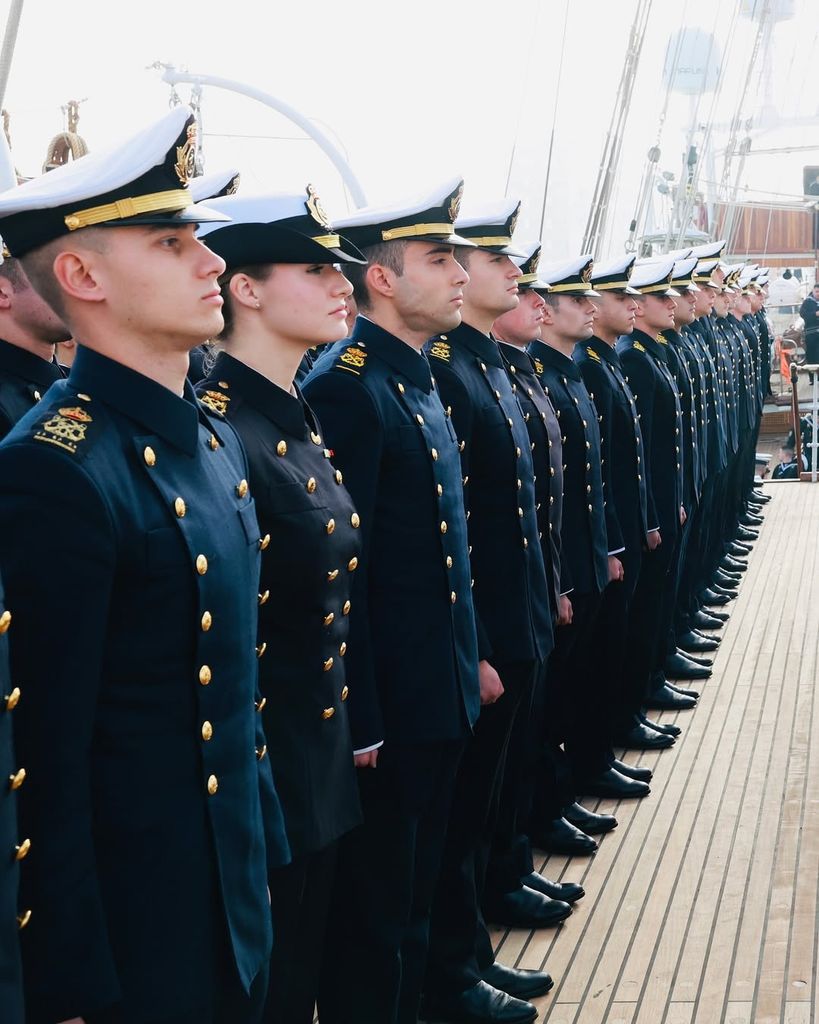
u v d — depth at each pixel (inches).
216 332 75.7
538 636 143.3
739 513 412.8
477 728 137.1
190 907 73.8
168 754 73.2
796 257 1039.0
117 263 72.9
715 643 278.8
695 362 277.9
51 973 67.1
